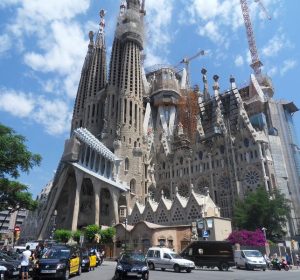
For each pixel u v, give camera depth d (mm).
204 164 102562
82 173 86125
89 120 125000
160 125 130625
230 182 91750
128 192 99188
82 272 30859
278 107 103125
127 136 109750
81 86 140500
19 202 40219
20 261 24594
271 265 42906
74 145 84250
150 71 153750
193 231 55125
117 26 135500
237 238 57719
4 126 34719
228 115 115625
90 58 147250
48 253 25109
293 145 96688
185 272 30875
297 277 26359
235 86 121188
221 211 91188
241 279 24031
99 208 90250
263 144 88750
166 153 115750
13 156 33125
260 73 129750
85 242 64438
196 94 133750
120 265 23031
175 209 76312
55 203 83125
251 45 137000
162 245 56250
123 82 119625
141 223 61969
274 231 67188
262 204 68125
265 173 84562
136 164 107500
